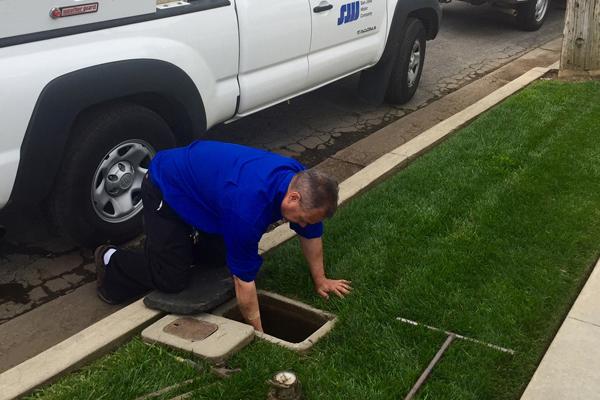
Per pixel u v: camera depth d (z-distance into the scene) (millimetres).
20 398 2770
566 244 3854
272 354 2932
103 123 3740
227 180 2893
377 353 2965
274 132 6094
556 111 5973
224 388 2727
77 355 2963
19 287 3789
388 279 3541
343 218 4195
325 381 2789
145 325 3215
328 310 3322
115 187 3969
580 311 3240
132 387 2773
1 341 3344
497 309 3273
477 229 4023
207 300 3246
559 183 4602
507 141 5324
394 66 6348
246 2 4430
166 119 4270
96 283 3824
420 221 4125
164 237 3219
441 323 3184
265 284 3547
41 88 3344
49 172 3514
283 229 4070
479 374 2850
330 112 6609
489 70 8023
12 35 3246
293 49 4941
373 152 5641
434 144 5438
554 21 10719
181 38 4027
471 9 11289
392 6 5988
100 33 3611
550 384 2777
